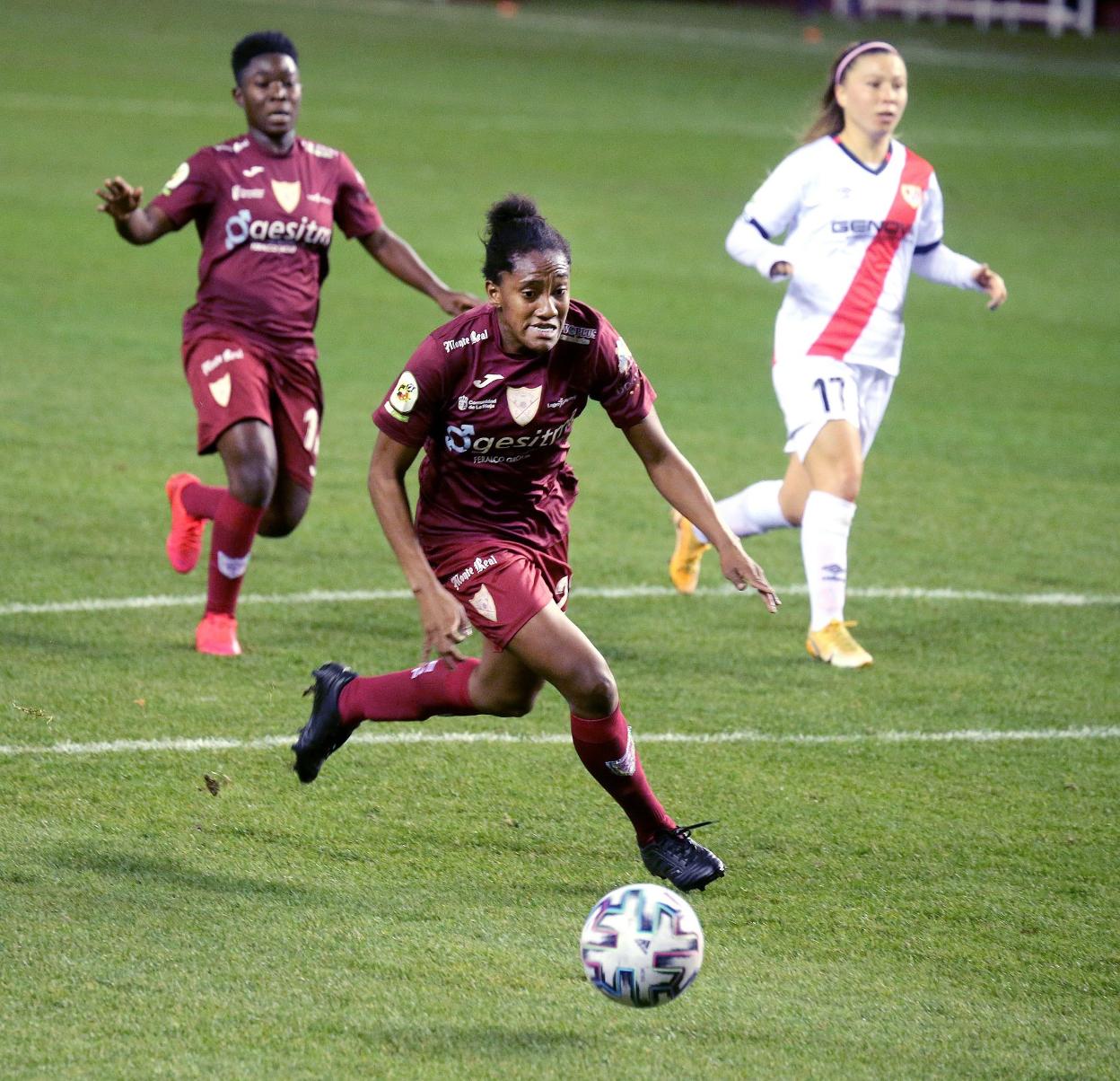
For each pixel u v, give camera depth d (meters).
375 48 116.25
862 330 26.27
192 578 27.89
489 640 16.84
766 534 32.91
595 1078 13.38
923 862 18.09
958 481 36.34
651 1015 14.50
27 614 25.48
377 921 16.08
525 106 93.94
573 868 17.59
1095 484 36.38
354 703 18.12
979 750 21.67
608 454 38.00
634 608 27.56
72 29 113.12
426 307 51.34
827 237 26.20
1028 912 16.94
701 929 14.85
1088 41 147.00
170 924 15.77
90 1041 13.58
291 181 24.50
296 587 27.77
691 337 49.53
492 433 16.45
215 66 99.12
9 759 19.78
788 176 26.33
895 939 16.25
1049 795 20.19
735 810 19.39
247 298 24.25
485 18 142.38
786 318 26.77
